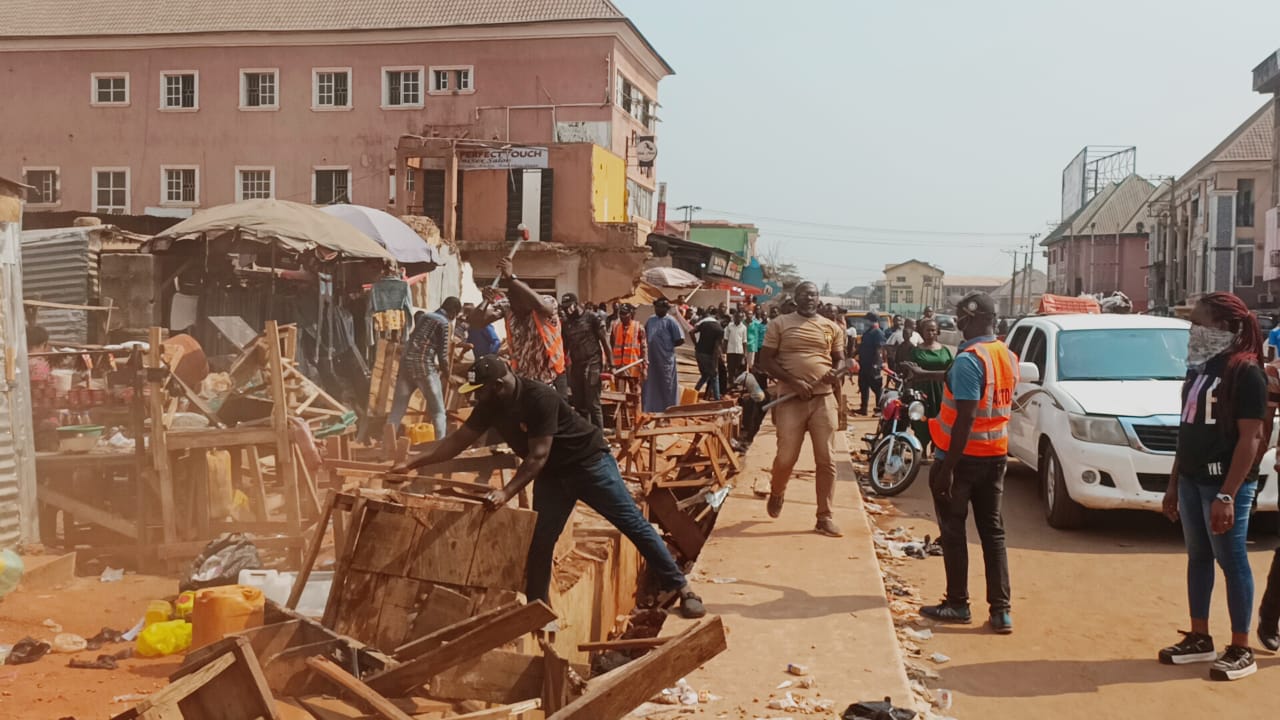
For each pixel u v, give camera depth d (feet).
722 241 263.08
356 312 53.67
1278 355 29.45
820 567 25.61
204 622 17.60
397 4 150.00
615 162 119.65
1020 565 28.48
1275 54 160.76
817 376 28.99
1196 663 20.35
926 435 42.19
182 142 150.51
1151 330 36.86
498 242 107.96
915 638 21.74
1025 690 19.02
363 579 17.11
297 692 14.40
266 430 24.09
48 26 151.84
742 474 39.78
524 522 16.58
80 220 55.88
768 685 17.62
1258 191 189.98
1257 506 30.76
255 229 48.67
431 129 145.28
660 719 16.17
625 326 49.90
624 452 28.66
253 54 149.18
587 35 142.10
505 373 18.15
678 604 23.36
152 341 24.02
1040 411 35.14
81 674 17.04
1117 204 293.02
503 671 14.40
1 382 24.03
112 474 26.99
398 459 22.31
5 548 24.03
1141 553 29.94
